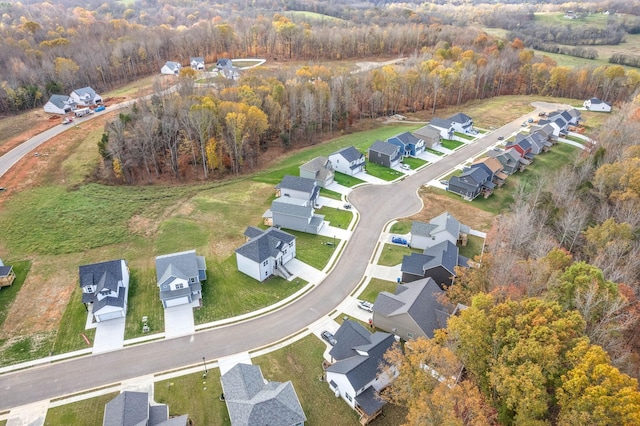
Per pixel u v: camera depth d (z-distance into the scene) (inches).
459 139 4527.6
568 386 1273.4
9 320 2089.1
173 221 2940.5
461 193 3361.2
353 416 1646.2
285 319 2133.4
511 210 3110.2
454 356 1503.4
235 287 2341.3
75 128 4232.3
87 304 2190.0
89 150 3791.8
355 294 2309.3
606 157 3316.9
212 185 3474.4
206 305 2214.6
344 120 4761.3
